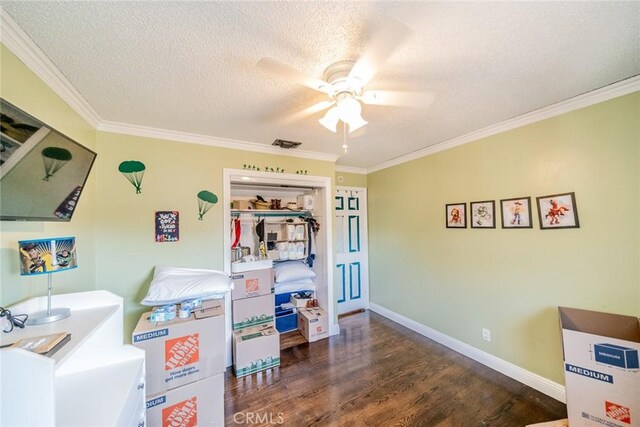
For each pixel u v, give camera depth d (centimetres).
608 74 149
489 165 234
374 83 155
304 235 337
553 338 192
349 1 97
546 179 195
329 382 217
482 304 242
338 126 222
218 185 250
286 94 166
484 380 216
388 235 360
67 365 125
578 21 108
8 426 76
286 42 119
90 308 134
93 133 197
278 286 315
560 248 189
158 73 142
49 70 132
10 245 112
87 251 186
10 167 95
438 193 284
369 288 402
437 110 196
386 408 186
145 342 155
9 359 76
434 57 131
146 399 154
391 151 308
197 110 188
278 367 240
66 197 138
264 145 273
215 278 211
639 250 155
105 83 150
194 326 169
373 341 292
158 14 101
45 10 97
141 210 217
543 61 136
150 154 221
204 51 124
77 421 90
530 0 96
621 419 140
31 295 125
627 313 159
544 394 196
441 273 282
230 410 186
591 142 173
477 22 108
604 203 168
